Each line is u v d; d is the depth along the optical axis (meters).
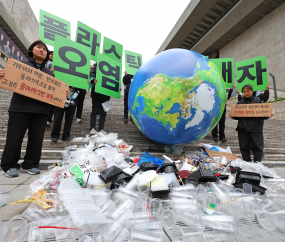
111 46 4.79
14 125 2.11
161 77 2.65
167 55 2.82
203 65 2.71
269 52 14.94
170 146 3.52
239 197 1.51
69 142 3.28
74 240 0.95
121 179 1.67
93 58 4.55
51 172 1.87
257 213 1.29
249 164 2.68
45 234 0.99
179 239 1.01
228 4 17.17
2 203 1.36
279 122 7.18
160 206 1.35
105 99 3.93
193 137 2.88
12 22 14.06
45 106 2.26
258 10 15.02
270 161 3.88
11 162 2.12
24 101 2.13
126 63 4.95
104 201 1.40
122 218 1.13
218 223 1.15
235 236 1.08
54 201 1.38
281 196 1.71
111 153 2.51
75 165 1.87
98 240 0.94
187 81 2.56
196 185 1.76
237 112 3.28
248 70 4.36
